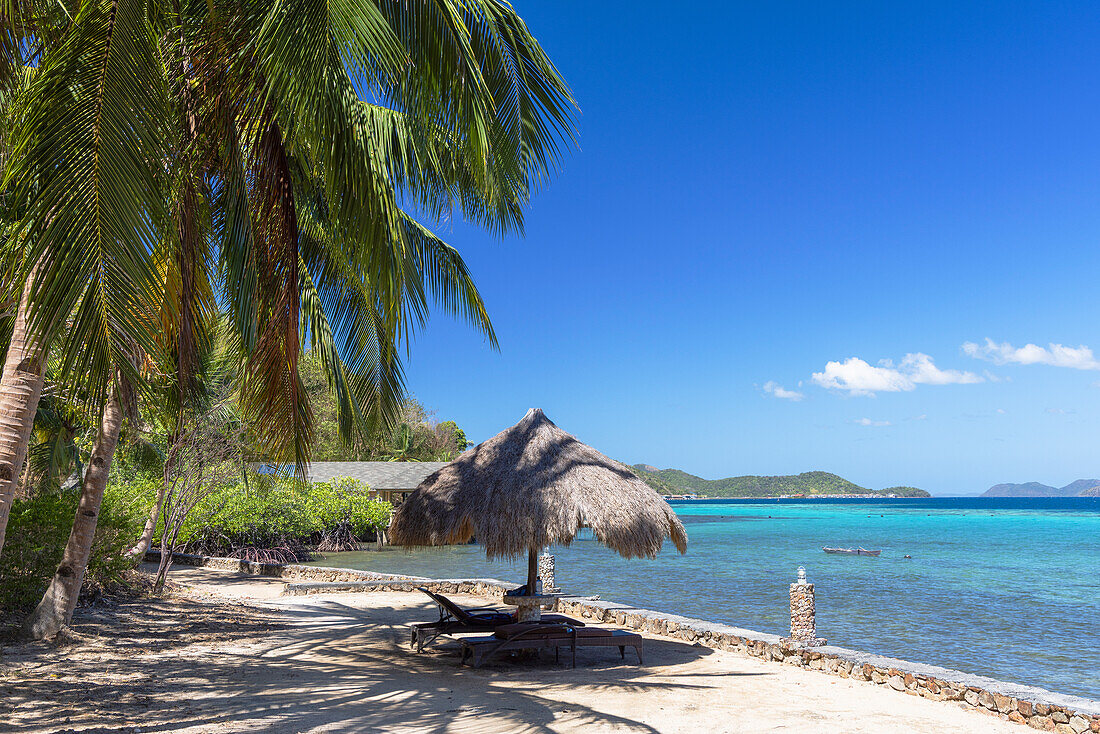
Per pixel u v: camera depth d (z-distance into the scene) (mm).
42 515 9891
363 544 38906
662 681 8508
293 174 9273
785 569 27734
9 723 5766
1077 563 30719
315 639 10641
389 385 11539
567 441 9836
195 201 7254
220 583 18062
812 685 8477
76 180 4379
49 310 4168
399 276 6730
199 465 14719
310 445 9562
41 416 16422
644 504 9164
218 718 6270
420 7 5684
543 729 6328
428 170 9523
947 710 7504
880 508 154125
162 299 5484
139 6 4988
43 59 5652
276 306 8062
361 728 6148
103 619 10422
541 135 7184
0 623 9156
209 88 6699
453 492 9344
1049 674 11500
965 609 17953
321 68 4848
